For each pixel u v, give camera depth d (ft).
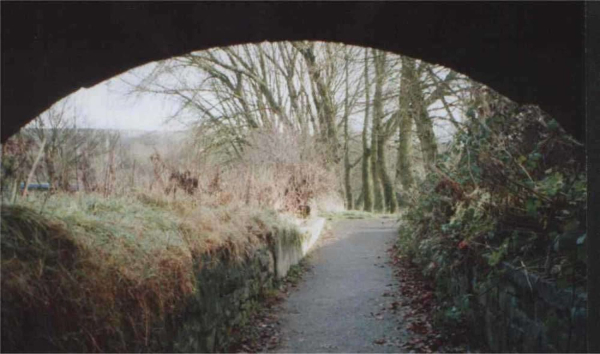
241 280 19.19
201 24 9.02
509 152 13.92
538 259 11.62
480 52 9.96
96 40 9.16
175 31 9.15
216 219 17.69
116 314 9.38
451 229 17.12
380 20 9.21
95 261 9.13
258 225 23.24
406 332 18.44
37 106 10.02
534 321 10.54
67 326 8.21
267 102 56.54
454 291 18.44
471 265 15.93
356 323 19.90
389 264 31.73
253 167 37.55
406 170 53.72
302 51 56.29
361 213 61.31
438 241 19.44
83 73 9.73
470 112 15.21
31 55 9.26
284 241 28.12
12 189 11.09
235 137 49.49
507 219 13.23
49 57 9.30
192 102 50.14
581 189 10.38
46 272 8.10
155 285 10.84
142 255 10.69
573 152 12.79
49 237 8.58
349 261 33.45
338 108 62.18
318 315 21.21
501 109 14.96
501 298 12.99
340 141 68.03
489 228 13.60
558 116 10.98
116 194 16.52
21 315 7.38
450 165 18.78
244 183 29.30
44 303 7.75
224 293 16.92
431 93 32.17
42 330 7.73
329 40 9.78
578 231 9.38
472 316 15.98
